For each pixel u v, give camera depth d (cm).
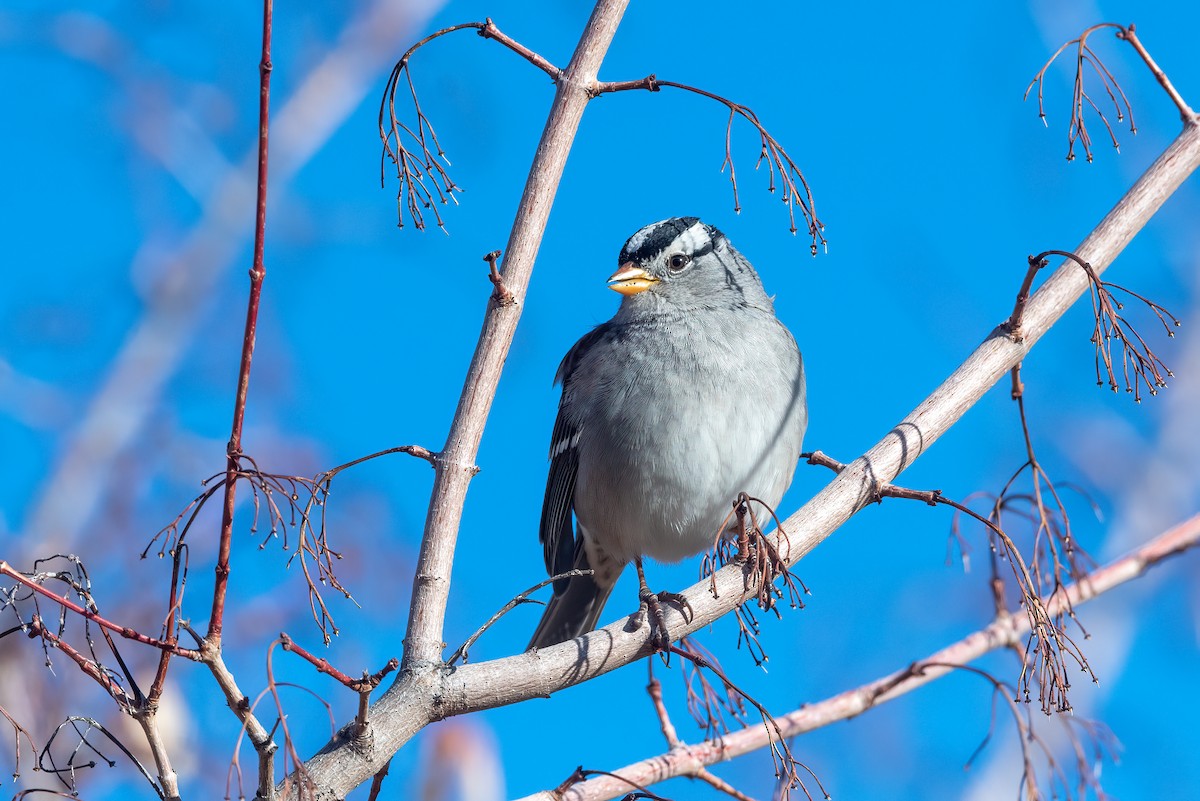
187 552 500
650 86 639
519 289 620
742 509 634
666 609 656
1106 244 709
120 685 495
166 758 493
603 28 645
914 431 698
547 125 636
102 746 842
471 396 607
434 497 597
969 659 671
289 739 482
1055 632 600
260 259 488
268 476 504
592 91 641
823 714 665
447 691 570
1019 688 614
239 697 493
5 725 816
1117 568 684
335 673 519
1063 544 659
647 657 661
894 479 693
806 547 680
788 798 577
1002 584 688
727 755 648
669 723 654
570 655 611
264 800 499
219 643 491
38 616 484
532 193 629
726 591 676
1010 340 700
